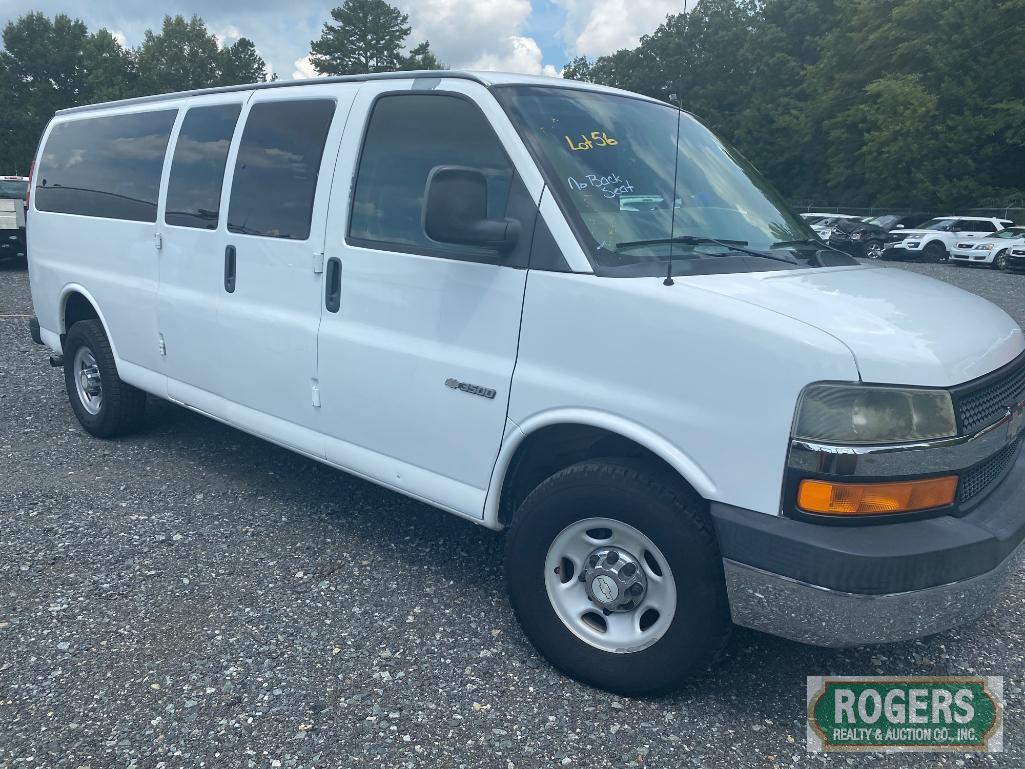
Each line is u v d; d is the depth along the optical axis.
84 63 68.81
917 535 2.46
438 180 2.83
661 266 2.91
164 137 4.76
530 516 2.99
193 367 4.56
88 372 5.61
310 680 3.00
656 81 59.09
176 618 3.39
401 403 3.44
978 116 35.91
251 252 4.07
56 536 4.11
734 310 2.57
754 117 50.38
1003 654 3.30
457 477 3.31
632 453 2.94
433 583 3.74
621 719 2.83
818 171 47.88
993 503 2.73
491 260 3.10
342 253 3.63
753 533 2.51
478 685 2.99
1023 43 35.19
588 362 2.86
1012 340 2.98
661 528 2.69
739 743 2.74
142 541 4.09
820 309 2.63
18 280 14.17
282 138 4.00
